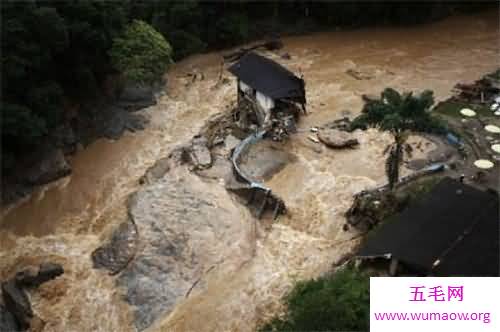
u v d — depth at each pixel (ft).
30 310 116.26
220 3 228.02
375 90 193.26
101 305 118.32
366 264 109.50
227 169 152.25
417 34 242.58
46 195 151.23
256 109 171.94
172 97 195.62
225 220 134.10
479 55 219.20
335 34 246.06
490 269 96.63
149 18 216.33
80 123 173.37
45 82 155.84
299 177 147.74
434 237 104.01
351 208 132.26
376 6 244.83
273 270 122.01
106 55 178.60
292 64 215.92
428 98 126.62
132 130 177.37
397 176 129.59
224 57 223.10
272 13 243.81
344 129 165.48
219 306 114.42
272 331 99.35
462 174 138.92
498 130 151.02
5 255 132.36
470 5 262.47
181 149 163.22
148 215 137.28
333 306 90.58
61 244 135.13
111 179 157.07
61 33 151.23
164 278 121.80
